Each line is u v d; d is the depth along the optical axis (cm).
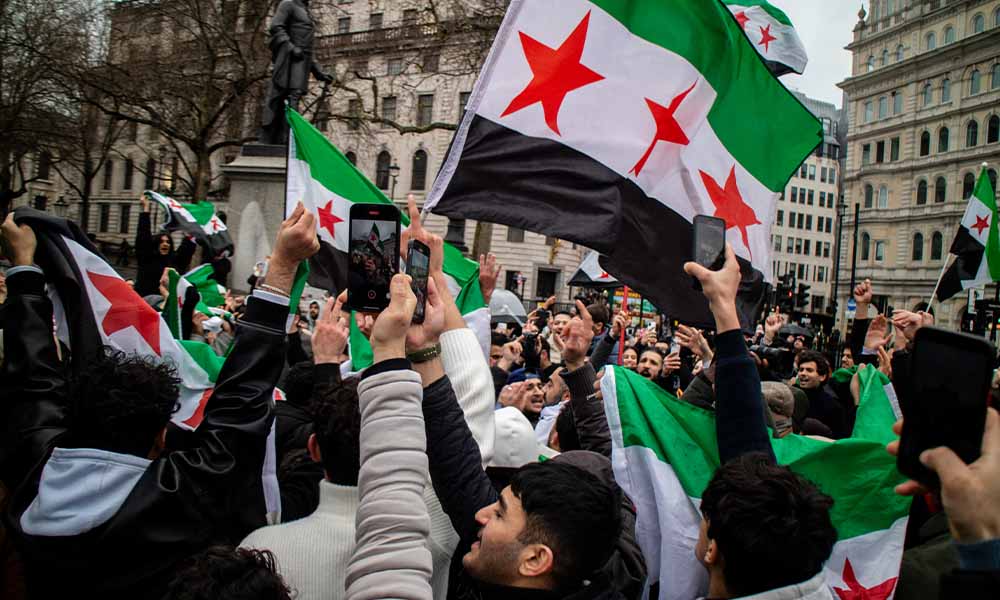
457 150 356
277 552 216
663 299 390
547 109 366
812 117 430
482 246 3388
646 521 297
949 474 116
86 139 3325
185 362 317
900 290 6925
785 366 1038
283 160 1390
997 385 347
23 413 227
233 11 2695
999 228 841
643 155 381
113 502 209
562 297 4500
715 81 400
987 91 6269
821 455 320
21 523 209
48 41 2597
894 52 7075
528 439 302
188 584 166
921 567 288
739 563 183
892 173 7050
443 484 215
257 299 229
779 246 11256
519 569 190
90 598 206
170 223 1045
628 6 381
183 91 2762
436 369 218
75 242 281
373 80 2806
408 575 169
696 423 307
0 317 242
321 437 231
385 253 201
